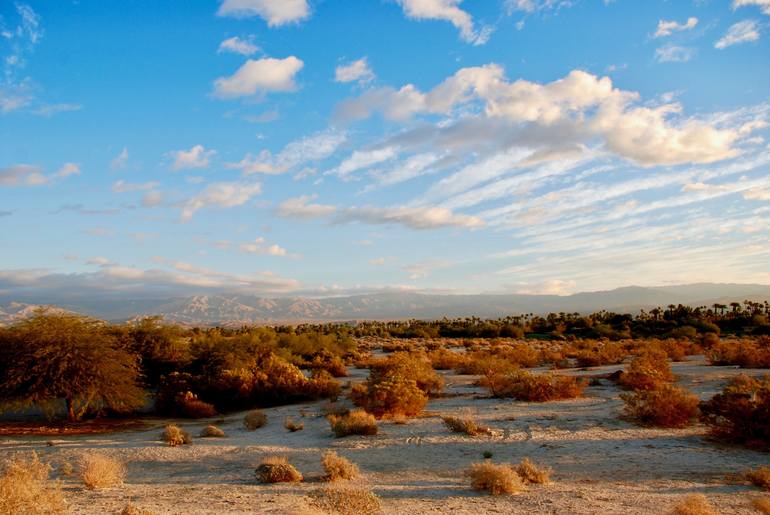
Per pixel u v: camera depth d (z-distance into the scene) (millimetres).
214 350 33594
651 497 10062
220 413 27766
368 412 21000
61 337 24156
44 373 23203
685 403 17281
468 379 32469
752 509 9016
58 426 23516
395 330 106125
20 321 24797
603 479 11797
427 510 9406
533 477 11672
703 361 38312
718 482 11078
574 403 22016
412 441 16547
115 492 11406
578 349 53375
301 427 20203
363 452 15516
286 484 12109
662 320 97312
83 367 23906
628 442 15164
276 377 30188
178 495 11016
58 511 8031
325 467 12805
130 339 31656
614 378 28188
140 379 30875
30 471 8648
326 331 108438
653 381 24312
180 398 27297
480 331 97125
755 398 14773
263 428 21500
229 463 14805
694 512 8297
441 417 20234
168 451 16578
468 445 15734
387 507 9703
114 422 24859
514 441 16016
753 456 13203
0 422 24625
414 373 27156
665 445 14609
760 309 96438
